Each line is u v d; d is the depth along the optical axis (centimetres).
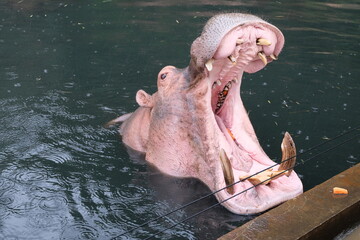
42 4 2127
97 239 689
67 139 1012
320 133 1050
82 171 884
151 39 1659
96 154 950
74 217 743
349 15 1942
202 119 793
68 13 1995
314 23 1827
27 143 988
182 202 784
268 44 721
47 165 902
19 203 778
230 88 834
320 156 947
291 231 600
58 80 1343
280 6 2041
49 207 768
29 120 1095
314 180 859
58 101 1211
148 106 913
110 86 1314
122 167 900
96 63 1469
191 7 2023
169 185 836
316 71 1412
